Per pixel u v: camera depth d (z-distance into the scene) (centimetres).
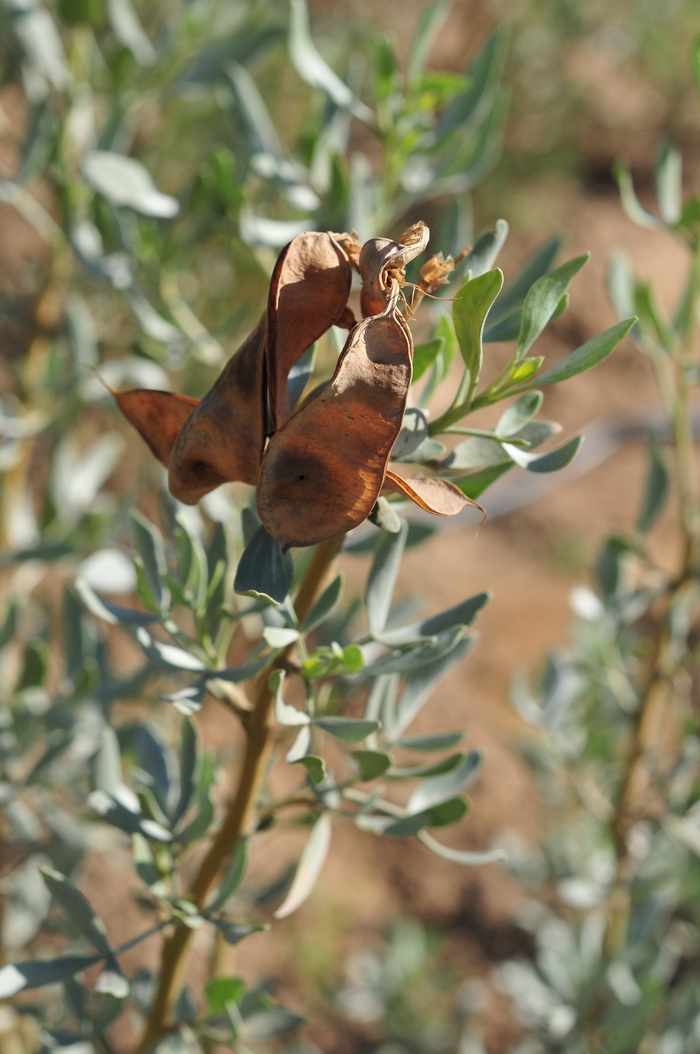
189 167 189
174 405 85
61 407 121
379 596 87
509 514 288
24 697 101
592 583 274
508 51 357
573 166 391
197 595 88
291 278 82
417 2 346
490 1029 175
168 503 97
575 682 124
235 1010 89
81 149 118
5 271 241
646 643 121
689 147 420
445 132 102
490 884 194
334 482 81
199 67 117
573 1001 130
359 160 99
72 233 111
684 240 99
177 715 136
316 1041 167
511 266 346
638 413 316
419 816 89
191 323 110
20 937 112
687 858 123
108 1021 91
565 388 319
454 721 219
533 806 204
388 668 87
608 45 409
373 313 82
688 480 101
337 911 184
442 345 86
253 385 83
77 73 116
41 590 190
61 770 107
